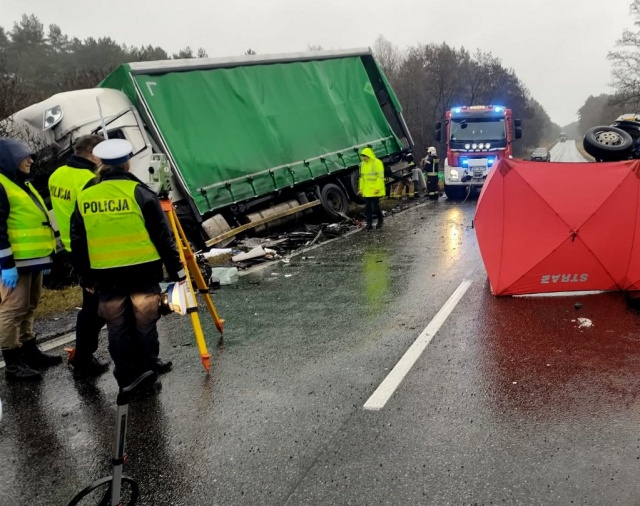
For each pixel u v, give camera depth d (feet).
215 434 12.23
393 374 14.79
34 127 28.89
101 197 12.76
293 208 39.63
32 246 15.15
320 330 18.58
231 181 34.50
